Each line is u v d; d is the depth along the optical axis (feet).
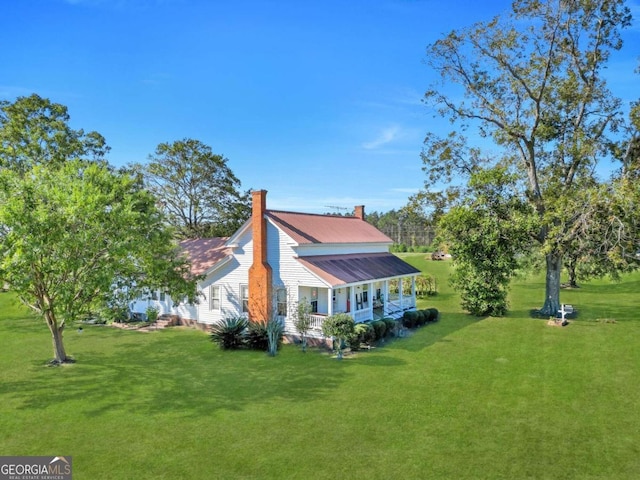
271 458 32.37
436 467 30.89
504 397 44.32
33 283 52.65
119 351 65.46
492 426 37.47
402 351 64.03
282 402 43.65
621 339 68.90
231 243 78.38
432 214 99.60
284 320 72.90
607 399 43.50
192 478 29.81
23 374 53.78
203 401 44.14
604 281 145.69
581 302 107.24
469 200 87.92
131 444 34.83
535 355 60.49
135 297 63.98
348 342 64.75
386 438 35.42
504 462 31.50
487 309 93.76
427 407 41.83
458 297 122.42
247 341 66.80
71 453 33.45
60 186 56.29
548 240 80.89
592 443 34.27
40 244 49.03
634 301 107.14
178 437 35.96
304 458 32.32
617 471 30.19
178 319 86.53
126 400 44.55
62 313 52.42
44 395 46.21
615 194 73.10
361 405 42.55
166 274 66.03
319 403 43.21
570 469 30.53
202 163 132.05
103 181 59.72
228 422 38.86
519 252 94.12
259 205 74.18
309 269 69.97
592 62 84.64
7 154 93.86
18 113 95.81
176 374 53.57
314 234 79.25
